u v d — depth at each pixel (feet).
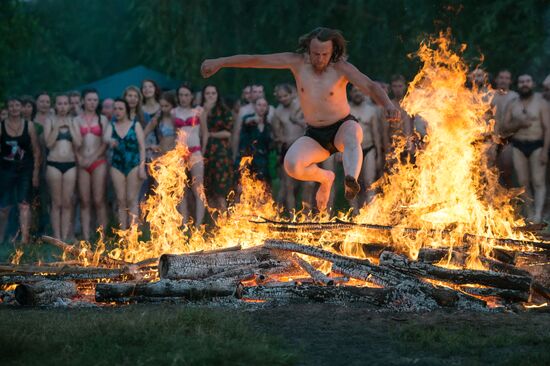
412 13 106.01
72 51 195.00
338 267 45.55
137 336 33.76
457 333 35.19
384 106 47.85
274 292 42.39
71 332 34.53
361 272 44.60
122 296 42.57
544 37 105.50
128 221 74.33
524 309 41.04
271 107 82.23
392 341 34.58
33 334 34.42
